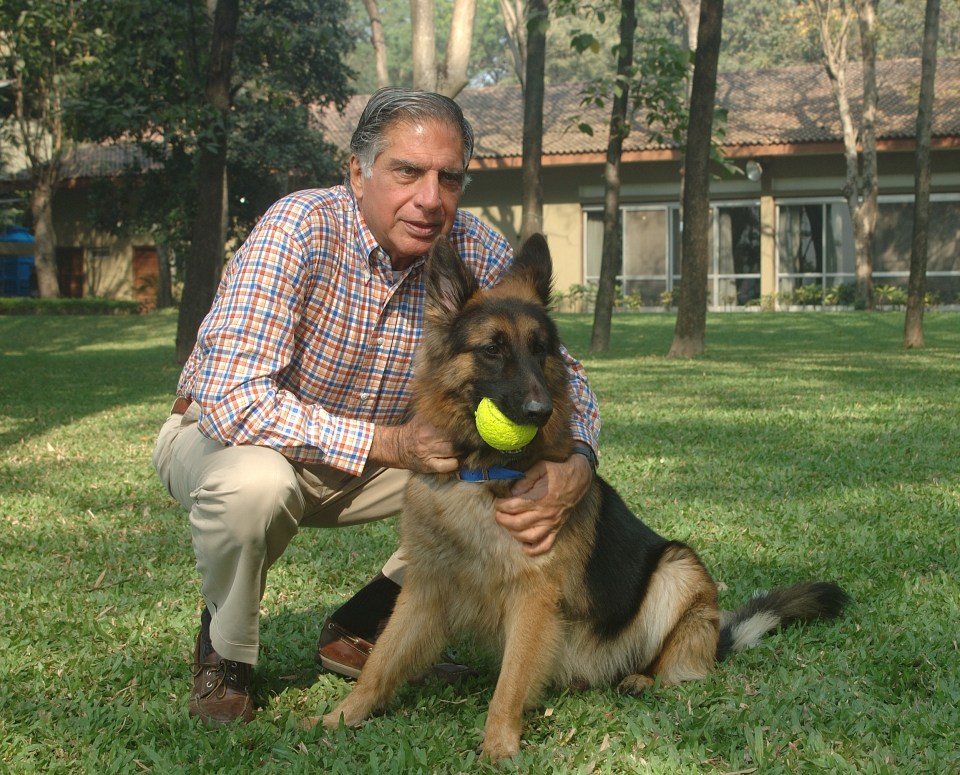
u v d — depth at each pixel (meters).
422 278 3.61
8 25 21.44
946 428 9.48
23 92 31.41
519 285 3.77
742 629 4.13
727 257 32.62
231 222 31.11
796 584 4.32
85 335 24.02
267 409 3.23
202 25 16.55
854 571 5.08
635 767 3.07
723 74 36.50
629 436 9.20
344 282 3.47
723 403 11.45
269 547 3.27
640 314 29.27
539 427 3.26
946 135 28.52
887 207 31.11
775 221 31.83
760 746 3.12
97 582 5.00
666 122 17.59
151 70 18.94
